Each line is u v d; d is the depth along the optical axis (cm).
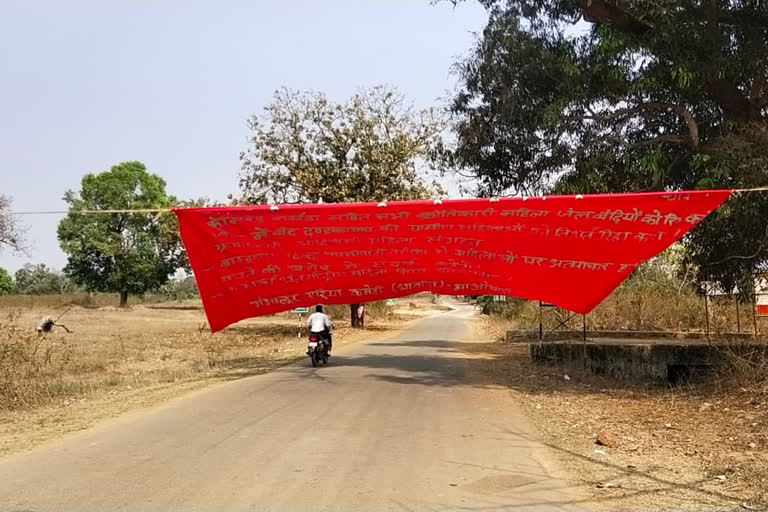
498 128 1625
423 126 3162
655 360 1582
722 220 1352
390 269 1216
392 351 2220
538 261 1172
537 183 1661
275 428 896
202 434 857
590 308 1323
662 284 2500
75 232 6688
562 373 1630
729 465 729
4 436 886
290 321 4400
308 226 1036
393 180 3150
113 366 1839
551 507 569
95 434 870
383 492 603
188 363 1902
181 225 1023
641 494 614
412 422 946
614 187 1503
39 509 554
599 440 838
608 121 1444
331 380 1430
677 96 1370
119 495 591
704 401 1189
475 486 627
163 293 9231
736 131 1293
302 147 3175
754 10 1280
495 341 2786
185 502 571
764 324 1988
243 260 1135
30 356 1745
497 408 1088
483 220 1018
